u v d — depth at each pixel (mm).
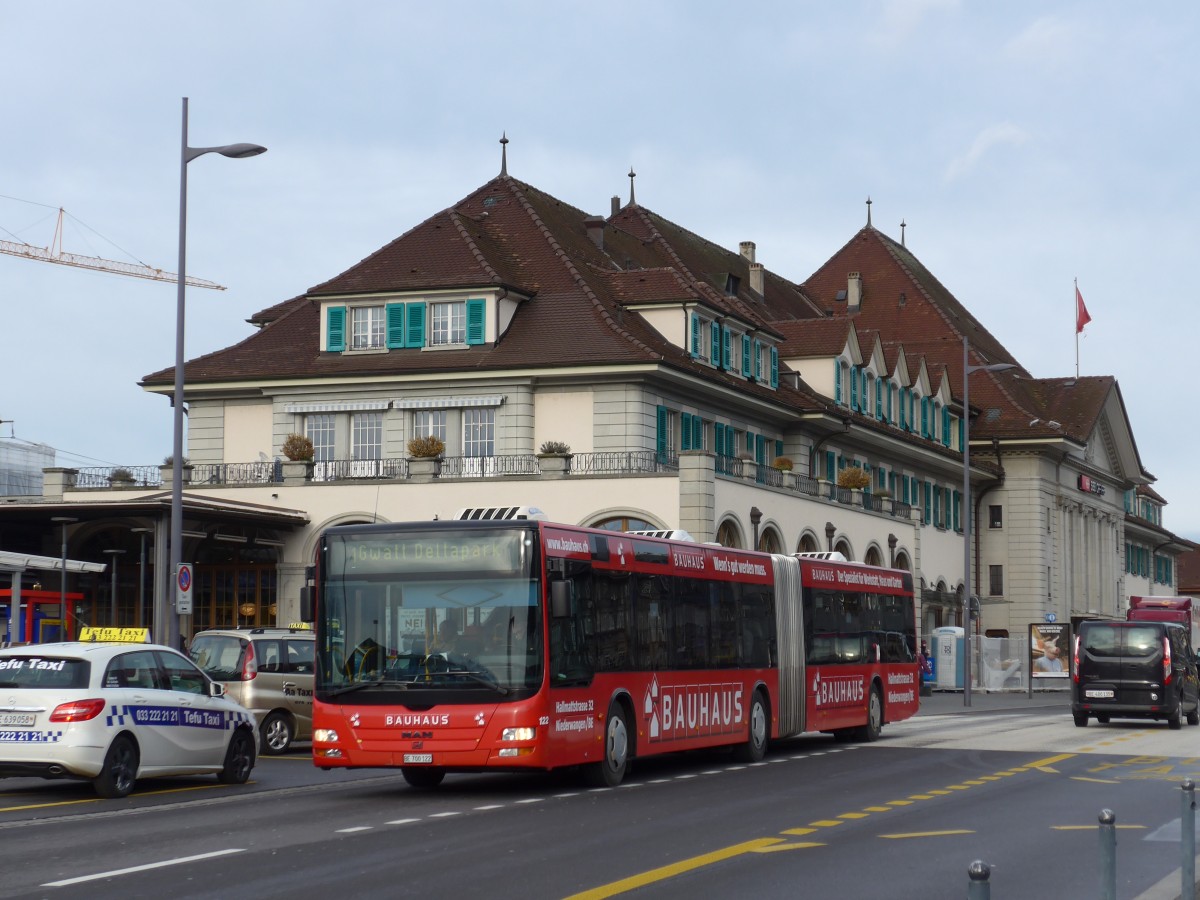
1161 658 38375
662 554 24656
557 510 49125
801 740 33500
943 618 77562
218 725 22281
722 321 59750
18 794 20906
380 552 20812
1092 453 97000
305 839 15742
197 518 46781
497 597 20453
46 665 20266
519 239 59219
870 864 14078
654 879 13047
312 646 30156
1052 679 64250
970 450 87062
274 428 56250
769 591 28844
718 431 58469
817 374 68375
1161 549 122125
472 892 12289
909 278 93062
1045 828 17016
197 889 12422
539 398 53750
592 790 21641
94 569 36344
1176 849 15531
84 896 12078
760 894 12375
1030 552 85750
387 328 55656
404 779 23734
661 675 24125
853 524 61938
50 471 52656
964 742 32469
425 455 50812
